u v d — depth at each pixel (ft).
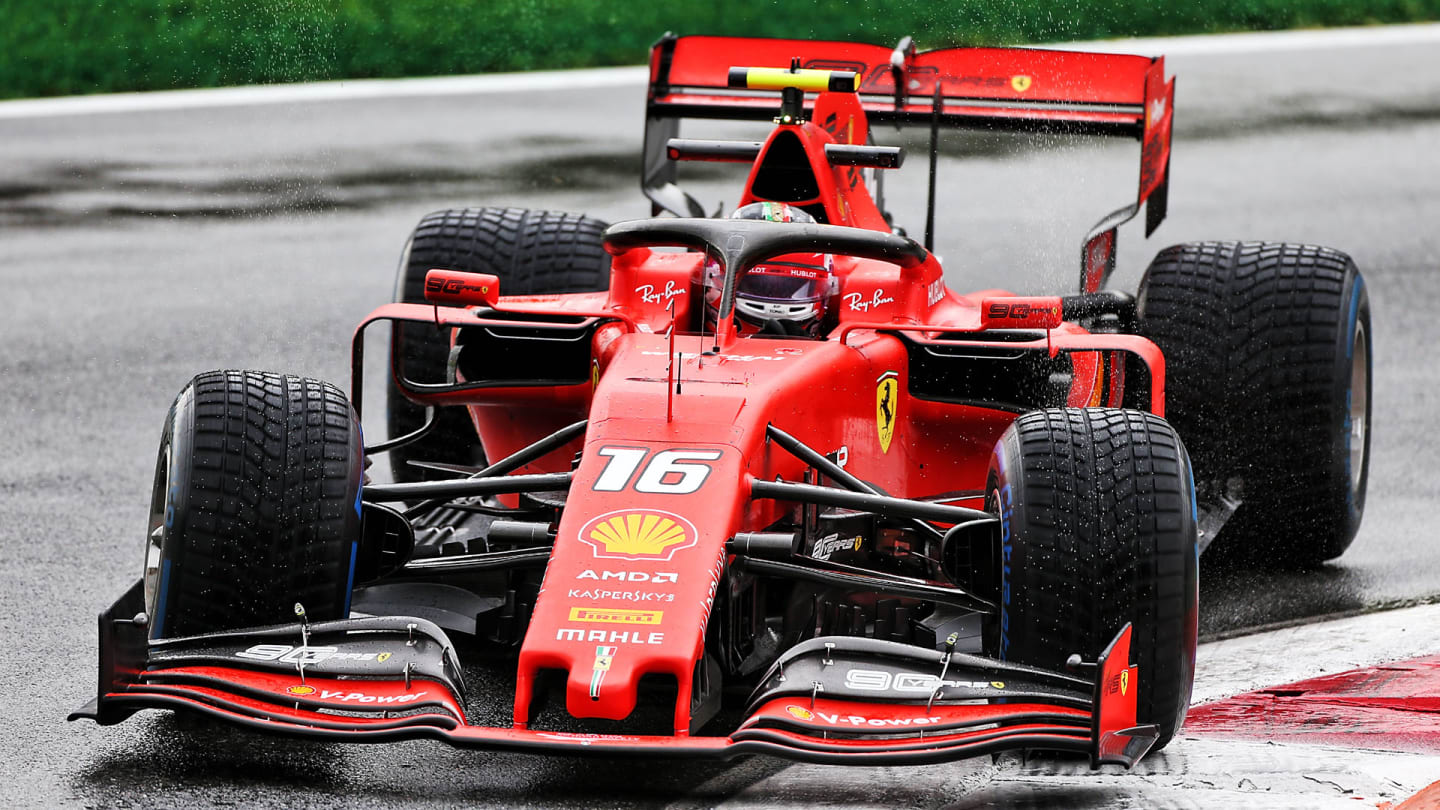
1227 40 262.88
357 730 56.34
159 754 64.03
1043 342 74.02
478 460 95.14
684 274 79.77
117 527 93.45
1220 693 72.02
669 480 63.05
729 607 63.87
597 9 257.55
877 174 108.06
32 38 238.27
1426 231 165.37
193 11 248.32
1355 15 279.28
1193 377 88.48
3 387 120.57
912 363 79.61
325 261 155.74
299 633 60.75
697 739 55.77
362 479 66.08
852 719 56.95
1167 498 61.57
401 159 193.16
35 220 170.30
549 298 85.35
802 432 70.44
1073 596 60.70
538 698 58.59
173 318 138.41
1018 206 175.83
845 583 65.62
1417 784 61.11
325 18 248.93
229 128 208.95
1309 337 87.04
